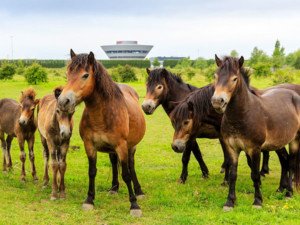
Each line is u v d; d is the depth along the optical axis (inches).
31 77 1509.6
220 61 197.2
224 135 209.3
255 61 2588.6
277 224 179.2
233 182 207.6
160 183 269.7
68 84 172.2
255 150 202.5
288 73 1141.7
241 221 181.9
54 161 223.3
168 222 182.5
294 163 239.9
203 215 192.7
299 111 237.8
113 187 240.2
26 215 187.5
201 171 316.2
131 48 6574.8
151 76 277.1
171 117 235.1
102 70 184.9
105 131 190.2
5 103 292.4
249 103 197.0
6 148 298.5
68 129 202.7
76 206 205.5
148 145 438.6
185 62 3191.4
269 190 249.4
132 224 180.7
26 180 269.0
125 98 223.5
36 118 282.0
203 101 233.9
